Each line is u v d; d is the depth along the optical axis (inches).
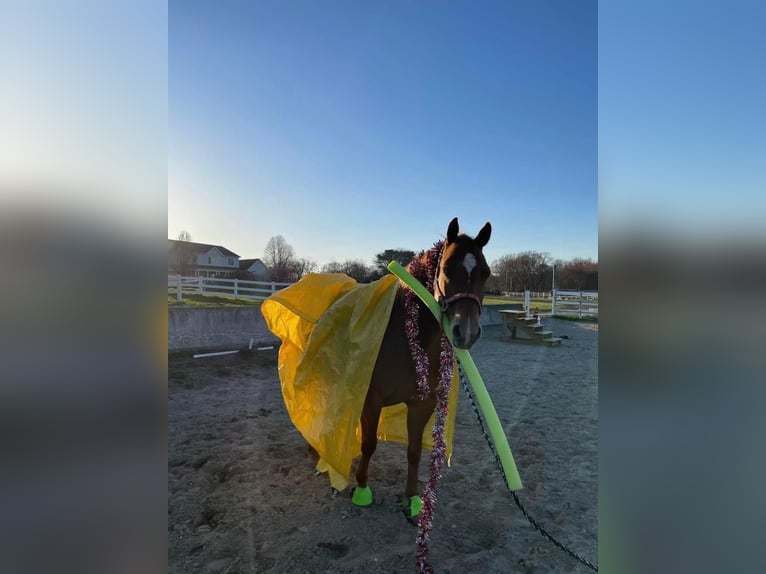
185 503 109.3
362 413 108.3
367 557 90.0
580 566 88.0
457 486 123.7
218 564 86.2
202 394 212.5
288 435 160.2
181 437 155.6
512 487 80.7
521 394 230.1
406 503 112.7
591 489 121.9
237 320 310.2
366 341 101.0
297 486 120.3
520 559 90.2
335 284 130.1
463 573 85.5
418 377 96.3
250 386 229.1
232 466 131.6
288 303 120.3
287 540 95.0
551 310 535.2
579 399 219.3
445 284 87.6
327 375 106.2
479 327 85.0
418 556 82.0
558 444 157.2
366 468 111.4
